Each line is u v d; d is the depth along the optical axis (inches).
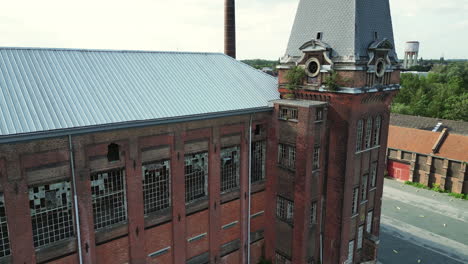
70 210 697.0
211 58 1170.6
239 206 1000.9
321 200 1023.6
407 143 2188.7
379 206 1161.4
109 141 716.7
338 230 1001.5
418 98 3814.0
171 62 1039.6
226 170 956.0
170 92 893.8
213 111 871.7
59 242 689.6
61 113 681.0
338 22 946.7
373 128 1049.5
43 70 780.0
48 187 661.3
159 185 819.4
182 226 866.1
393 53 1040.8
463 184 1930.4
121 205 766.5
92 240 722.8
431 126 2472.9
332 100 951.6
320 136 966.4
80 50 902.4
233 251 1014.4
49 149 645.3
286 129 971.9
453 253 1365.7
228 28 1707.7
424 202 1870.1
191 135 850.8
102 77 842.8
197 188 898.1
